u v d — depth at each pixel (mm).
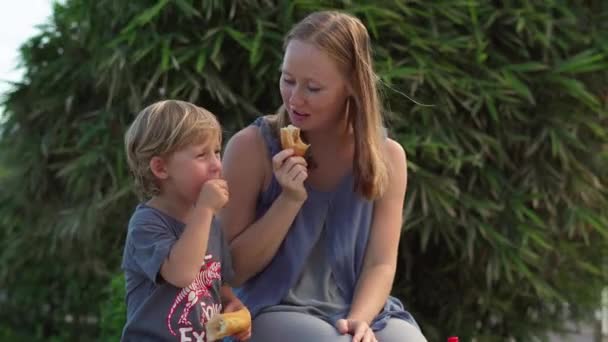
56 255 6375
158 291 2594
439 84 4922
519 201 5145
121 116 5160
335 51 2727
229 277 2797
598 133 5250
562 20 5215
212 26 4867
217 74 4871
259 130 2959
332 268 2908
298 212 2920
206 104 5074
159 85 4945
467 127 5102
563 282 5578
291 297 2848
